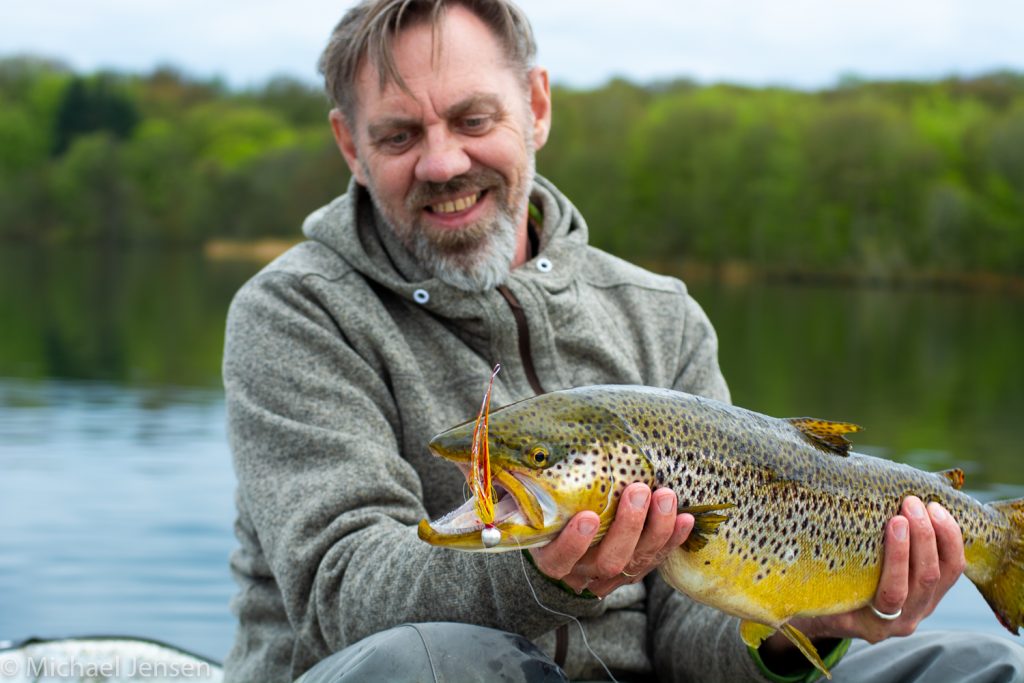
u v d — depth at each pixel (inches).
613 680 49.3
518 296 51.9
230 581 102.3
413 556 44.4
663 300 56.5
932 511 42.9
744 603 41.2
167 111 1242.6
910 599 43.4
